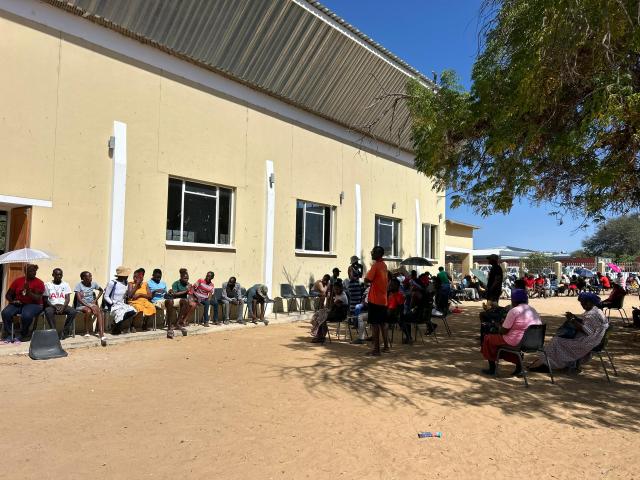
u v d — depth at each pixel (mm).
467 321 14031
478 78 9109
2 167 8609
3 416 5020
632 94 6684
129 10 9969
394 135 18812
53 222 9305
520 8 7566
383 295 8586
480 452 4227
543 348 6879
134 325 10383
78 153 9672
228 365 7598
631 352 9109
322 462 3963
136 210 10656
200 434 4570
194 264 11930
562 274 33500
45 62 9203
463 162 11453
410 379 6793
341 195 16891
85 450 4156
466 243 27594
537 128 8141
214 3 10922
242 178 13164
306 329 11891
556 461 4051
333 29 13547
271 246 13945
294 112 14930
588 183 8398
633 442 4500
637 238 53562
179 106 11570
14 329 8875
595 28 6594
